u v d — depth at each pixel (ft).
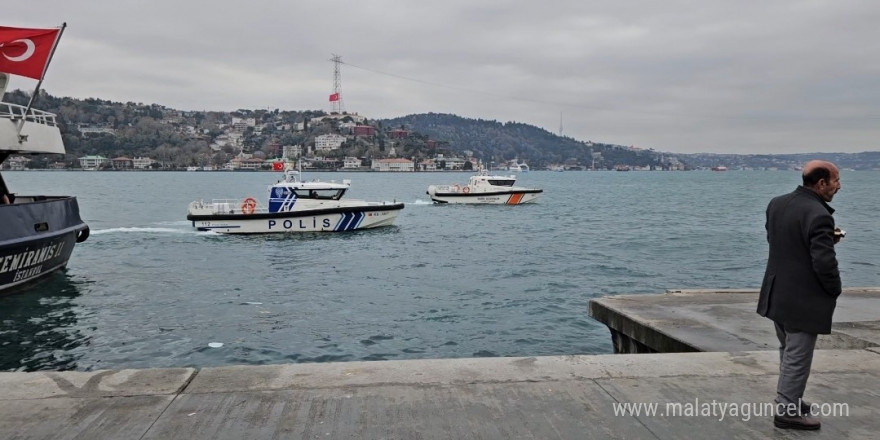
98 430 13.39
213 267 69.41
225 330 41.04
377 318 44.86
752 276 65.46
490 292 55.06
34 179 490.08
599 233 111.04
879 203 207.10
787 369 13.62
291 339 38.99
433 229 116.57
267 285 58.39
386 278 62.49
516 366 17.54
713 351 20.40
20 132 51.52
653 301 29.04
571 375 16.87
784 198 14.03
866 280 63.46
